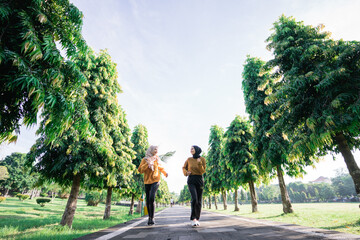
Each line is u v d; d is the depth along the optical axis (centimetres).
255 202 1348
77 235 423
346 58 591
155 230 307
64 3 351
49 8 344
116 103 978
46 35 302
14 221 954
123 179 1207
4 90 285
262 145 1104
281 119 763
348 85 571
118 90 1055
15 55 255
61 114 324
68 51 367
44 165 736
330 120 548
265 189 11562
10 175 5238
